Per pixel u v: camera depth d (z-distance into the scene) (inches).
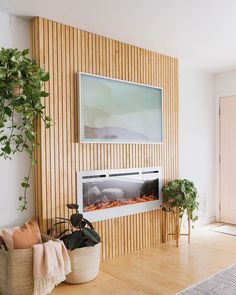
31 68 97.8
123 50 137.8
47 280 90.4
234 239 158.9
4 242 95.4
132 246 140.7
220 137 195.3
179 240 156.2
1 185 105.9
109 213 131.0
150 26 120.3
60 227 115.3
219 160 195.8
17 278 89.2
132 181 140.2
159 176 152.3
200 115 187.2
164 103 156.2
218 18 113.3
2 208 106.0
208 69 186.1
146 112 144.9
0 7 103.1
